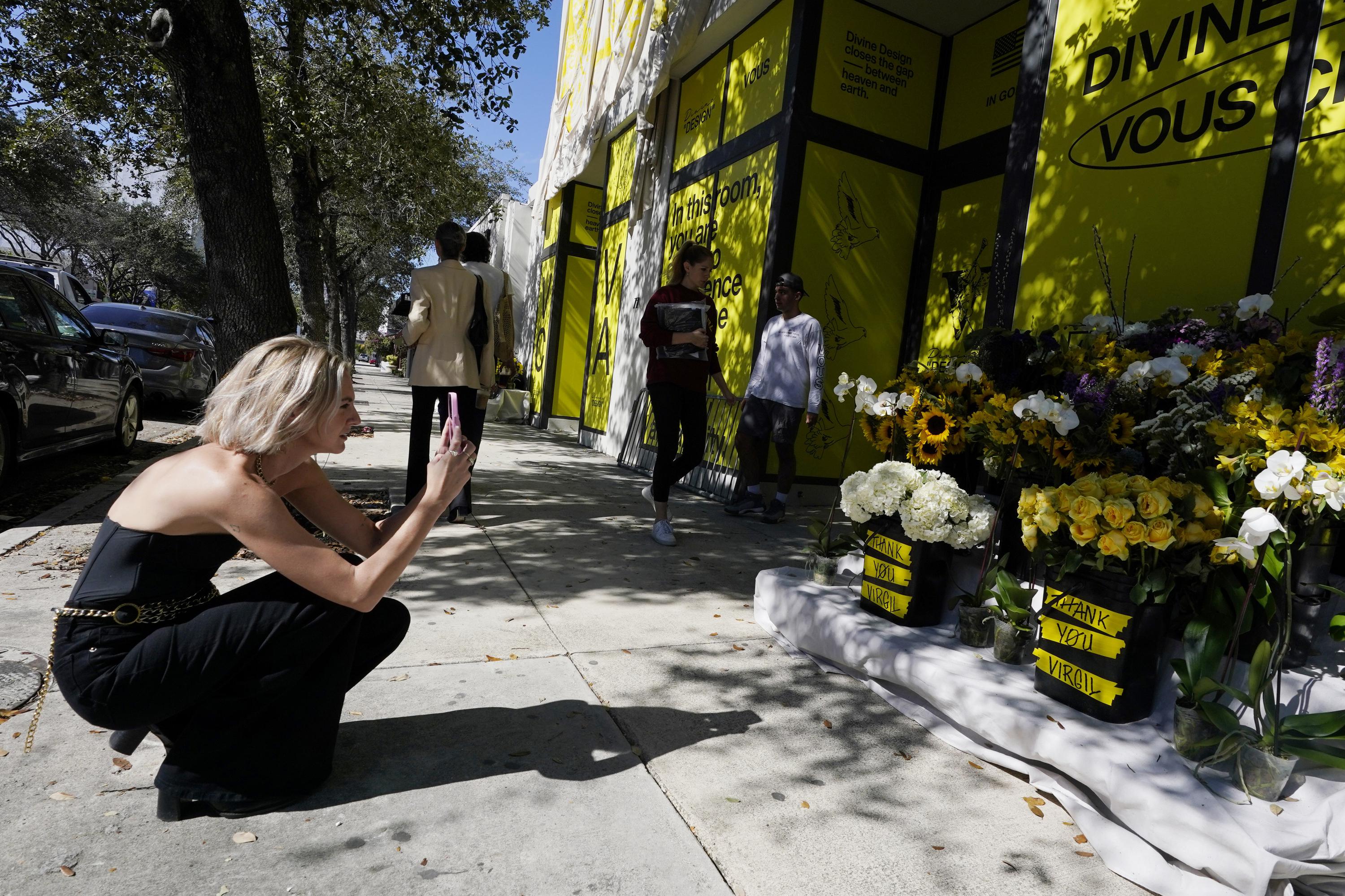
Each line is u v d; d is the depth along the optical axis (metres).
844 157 6.56
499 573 4.12
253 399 1.74
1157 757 2.01
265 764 1.91
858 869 1.86
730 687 2.88
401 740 2.33
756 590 3.65
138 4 7.32
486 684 2.75
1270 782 1.83
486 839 1.88
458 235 4.99
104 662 1.74
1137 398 2.46
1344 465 1.87
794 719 2.65
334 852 1.80
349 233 26.03
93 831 1.82
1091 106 3.51
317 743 1.97
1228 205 2.96
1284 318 2.67
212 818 1.90
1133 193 3.30
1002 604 2.61
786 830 2.00
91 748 2.20
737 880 1.79
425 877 1.73
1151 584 2.06
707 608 3.79
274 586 1.86
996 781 2.30
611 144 11.28
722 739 2.47
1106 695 2.18
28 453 5.38
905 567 2.90
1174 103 3.17
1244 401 2.15
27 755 2.13
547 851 1.85
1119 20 3.40
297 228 12.66
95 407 6.50
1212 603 2.13
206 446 1.82
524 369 15.77
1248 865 1.66
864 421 3.30
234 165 4.92
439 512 1.89
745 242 7.07
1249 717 2.09
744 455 6.13
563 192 12.98
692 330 4.89
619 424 9.73
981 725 2.34
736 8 6.94
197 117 4.84
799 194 6.40
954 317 6.50
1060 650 2.31
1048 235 3.68
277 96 10.79
